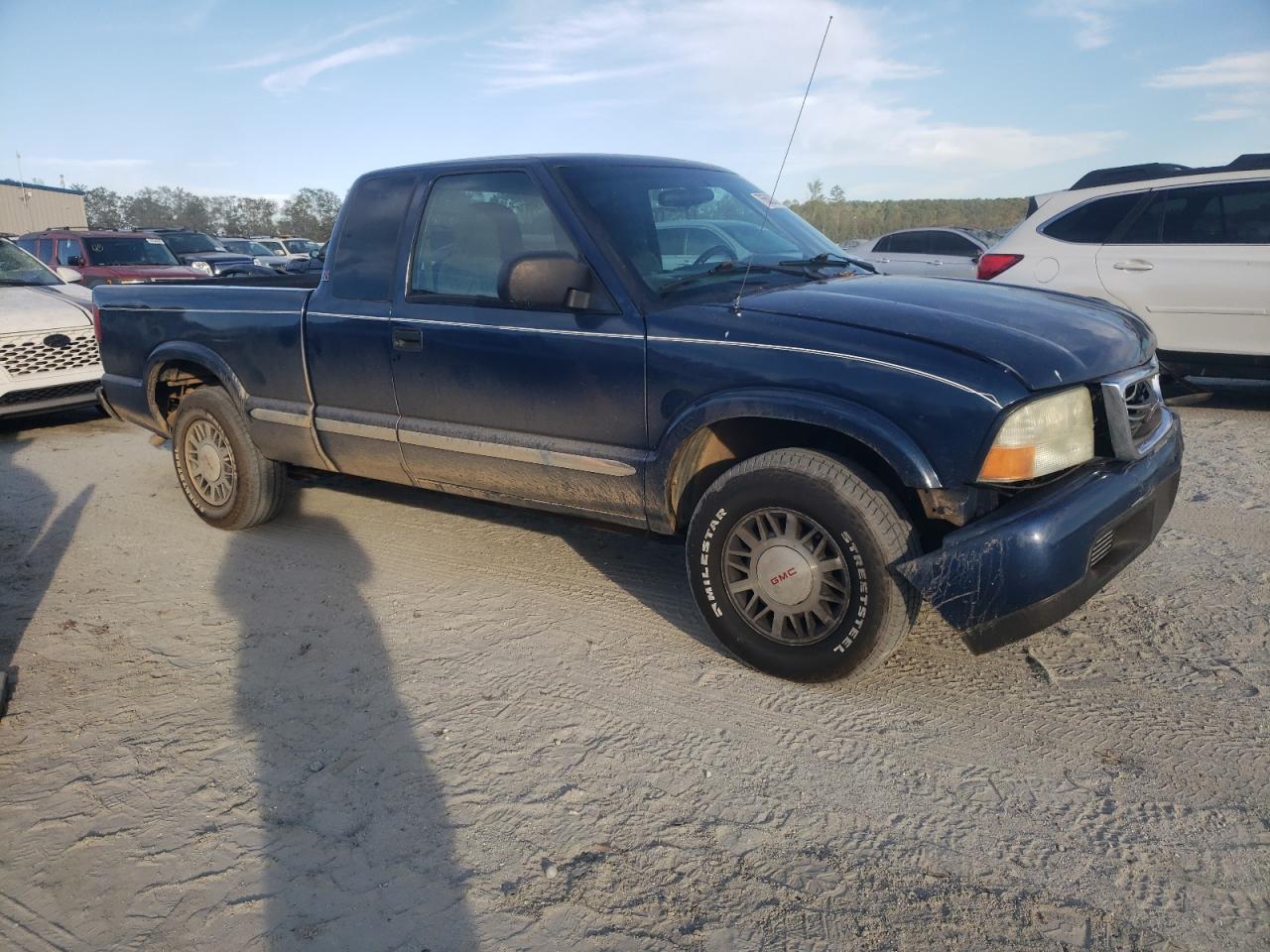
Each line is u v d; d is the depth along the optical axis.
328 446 4.48
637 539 4.81
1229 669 3.29
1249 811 2.56
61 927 2.32
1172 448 3.33
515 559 4.60
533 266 3.36
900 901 2.30
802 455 3.10
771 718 3.13
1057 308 3.34
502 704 3.27
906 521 2.97
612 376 3.44
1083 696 3.18
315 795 2.79
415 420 4.11
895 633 3.01
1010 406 2.76
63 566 4.71
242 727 3.18
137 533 5.18
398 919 2.30
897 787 2.74
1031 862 2.42
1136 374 3.10
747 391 3.12
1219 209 6.91
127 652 3.76
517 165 3.80
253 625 3.97
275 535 5.07
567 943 2.20
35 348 7.43
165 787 2.86
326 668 3.57
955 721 3.07
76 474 6.47
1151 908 2.24
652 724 3.12
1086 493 2.88
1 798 2.84
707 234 3.93
